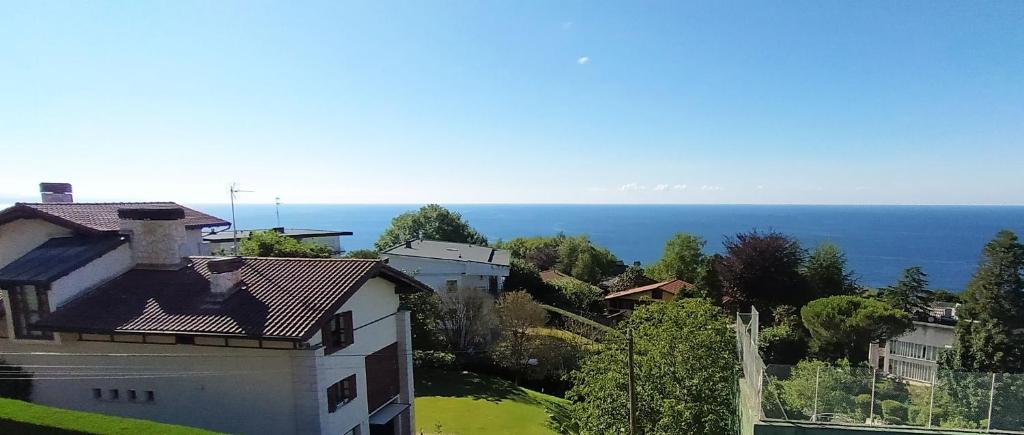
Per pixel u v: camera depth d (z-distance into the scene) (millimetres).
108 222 18062
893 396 14008
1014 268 28141
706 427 15609
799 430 13273
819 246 51906
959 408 13492
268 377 14078
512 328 35156
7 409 12461
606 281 82250
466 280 44781
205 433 11609
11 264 15570
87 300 15172
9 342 15250
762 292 44406
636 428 14992
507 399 28500
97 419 12031
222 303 14688
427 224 77375
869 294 50500
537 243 104625
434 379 31859
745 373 16469
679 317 19141
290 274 16281
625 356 17578
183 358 14492
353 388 16500
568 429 23609
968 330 28594
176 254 16828
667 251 77438
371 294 17656
